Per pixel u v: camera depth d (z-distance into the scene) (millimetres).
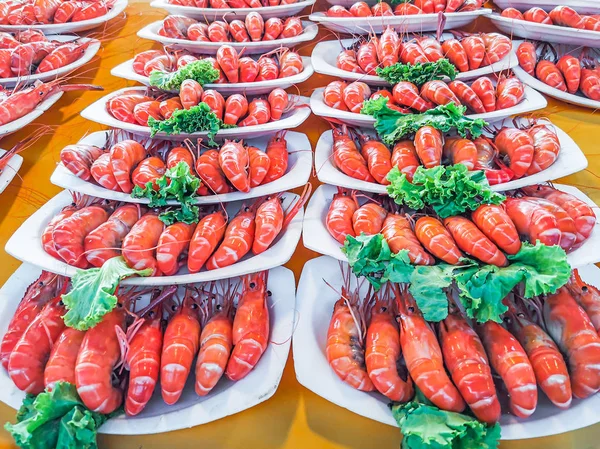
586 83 1605
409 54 1561
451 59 1591
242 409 1029
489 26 1873
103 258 1183
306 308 1191
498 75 1623
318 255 1364
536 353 1065
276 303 1200
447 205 1205
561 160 1313
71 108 1726
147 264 1156
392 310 1187
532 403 990
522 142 1285
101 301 1058
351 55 1674
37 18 1950
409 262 1115
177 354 1072
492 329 1112
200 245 1169
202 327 1178
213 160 1299
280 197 1370
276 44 1672
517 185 1262
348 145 1393
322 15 1854
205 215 1290
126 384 1096
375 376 1035
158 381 1112
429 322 1142
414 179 1223
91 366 1030
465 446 936
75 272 1157
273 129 1387
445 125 1310
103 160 1309
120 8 2078
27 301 1198
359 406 1026
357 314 1162
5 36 1843
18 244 1219
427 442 895
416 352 1057
